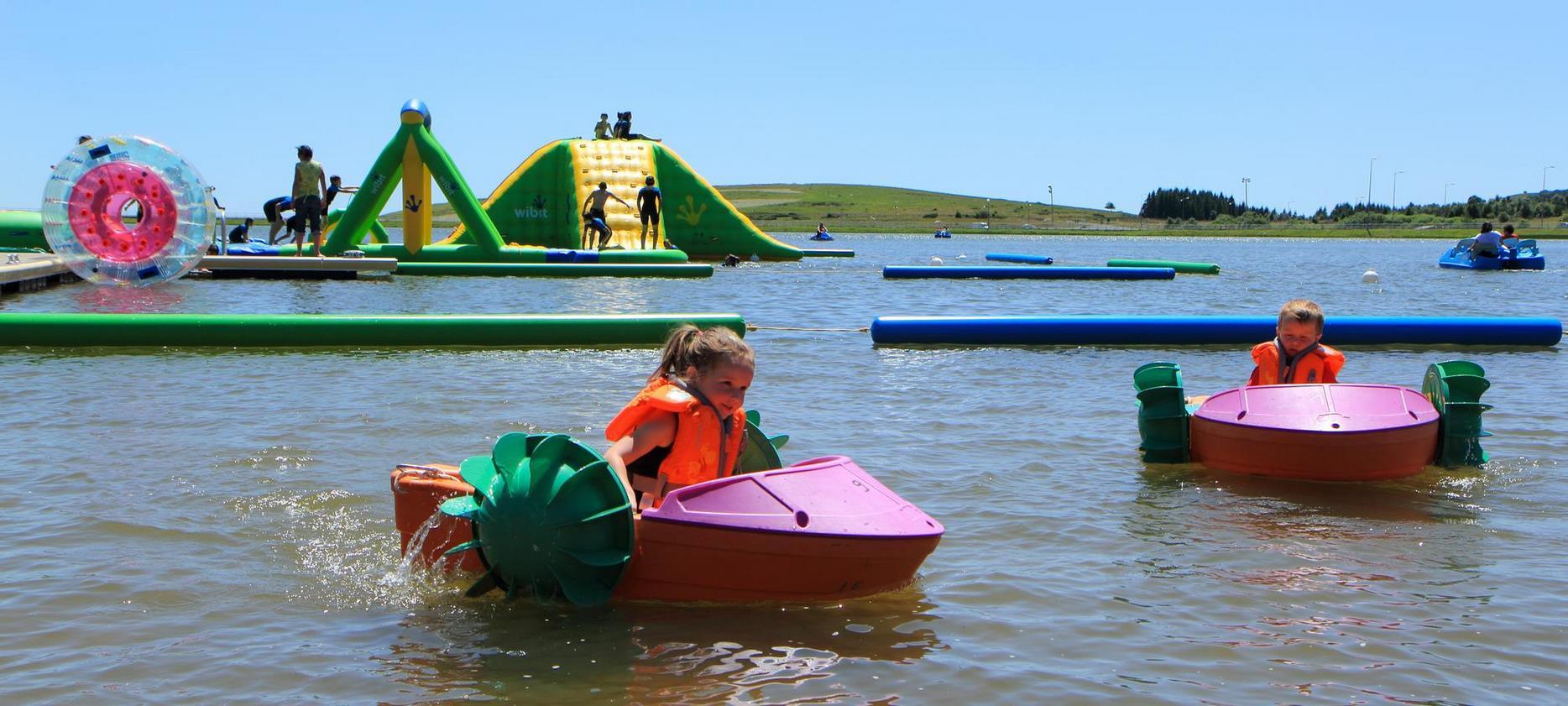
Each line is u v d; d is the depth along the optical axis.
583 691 3.87
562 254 27.28
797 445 7.65
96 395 9.32
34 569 5.02
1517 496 6.45
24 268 18.70
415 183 26.39
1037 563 5.23
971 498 6.32
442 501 4.95
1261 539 5.62
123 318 12.54
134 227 20.62
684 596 4.67
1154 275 27.38
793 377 10.74
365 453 7.25
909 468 6.98
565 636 4.34
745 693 3.87
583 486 4.59
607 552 4.59
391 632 4.38
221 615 4.54
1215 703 3.81
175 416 8.38
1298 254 56.41
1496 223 138.88
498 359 11.84
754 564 4.59
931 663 4.12
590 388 9.89
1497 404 9.33
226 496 6.22
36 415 8.41
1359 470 6.66
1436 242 93.56
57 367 10.95
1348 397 6.94
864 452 7.45
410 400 9.15
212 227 21.47
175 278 21.39
